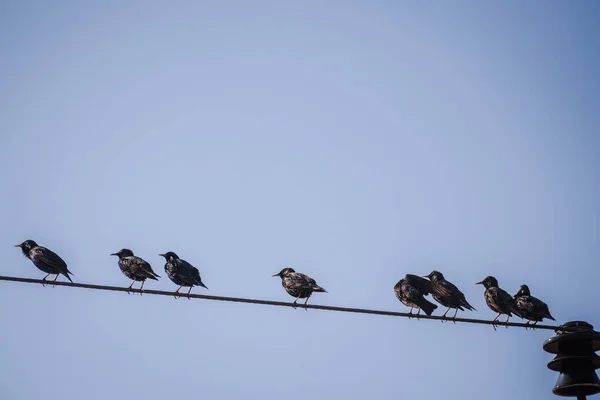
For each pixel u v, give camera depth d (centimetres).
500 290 2108
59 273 2158
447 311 2091
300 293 2150
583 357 1491
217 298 1719
